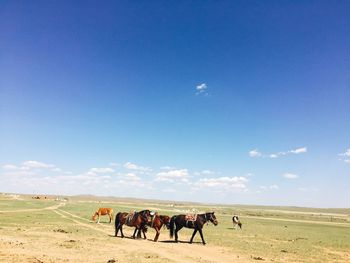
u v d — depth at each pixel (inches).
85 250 1016.9
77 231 1542.8
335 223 4028.1
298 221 4092.0
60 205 4864.7
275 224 3164.4
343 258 1179.3
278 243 1545.3
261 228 2507.4
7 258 829.2
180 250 1151.6
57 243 1115.3
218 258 1034.7
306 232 2335.1
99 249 1052.5
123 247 1129.4
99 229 1763.0
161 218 1401.3
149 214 1386.6
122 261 880.3
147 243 1280.8
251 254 1152.2
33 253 914.7
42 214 2618.1
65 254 933.2
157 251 1091.3
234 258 1049.5
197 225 1353.3
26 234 1302.9
